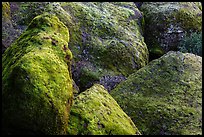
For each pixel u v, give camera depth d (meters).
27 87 9.20
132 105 14.05
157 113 13.38
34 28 12.62
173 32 23.98
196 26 24.72
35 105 9.06
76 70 17.69
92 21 20.94
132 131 10.86
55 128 9.33
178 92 14.40
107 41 20.06
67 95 10.13
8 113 9.05
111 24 21.45
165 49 23.56
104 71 18.31
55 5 20.53
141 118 13.35
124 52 19.64
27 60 9.88
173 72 15.47
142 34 23.78
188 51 22.62
